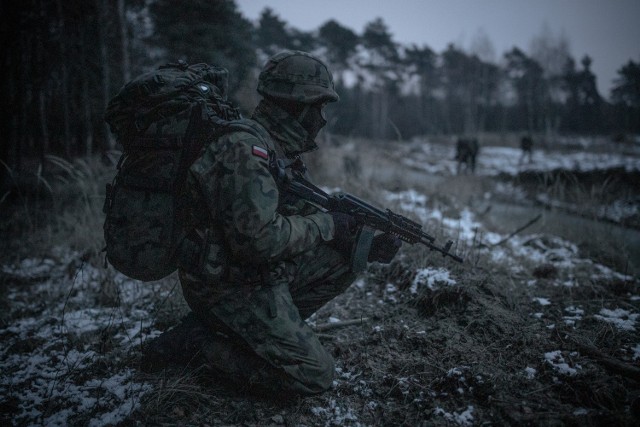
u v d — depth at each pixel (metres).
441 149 27.20
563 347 2.11
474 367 1.95
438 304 2.51
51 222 4.28
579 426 1.58
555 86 42.19
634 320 2.45
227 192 1.58
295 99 1.77
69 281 3.22
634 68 41.16
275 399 1.84
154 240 1.65
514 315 2.40
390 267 3.00
